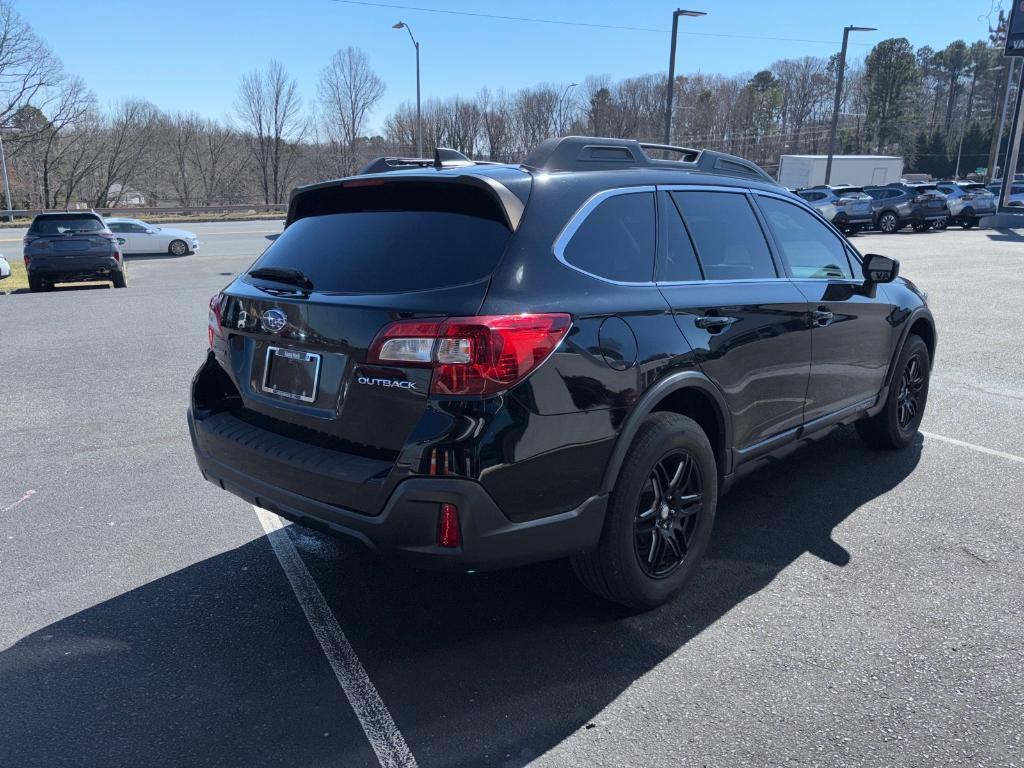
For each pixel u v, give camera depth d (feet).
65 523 13.52
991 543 12.42
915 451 16.93
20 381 23.63
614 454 9.23
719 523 13.37
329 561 12.20
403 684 9.03
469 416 8.04
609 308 9.26
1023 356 26.35
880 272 14.06
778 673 9.12
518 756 7.82
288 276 9.86
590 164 10.68
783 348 12.04
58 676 9.20
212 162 257.75
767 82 351.46
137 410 20.51
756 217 12.58
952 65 373.61
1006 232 96.07
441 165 11.13
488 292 8.34
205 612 10.68
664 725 8.24
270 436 9.71
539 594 11.10
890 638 9.80
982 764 7.63
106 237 50.60
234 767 7.68
